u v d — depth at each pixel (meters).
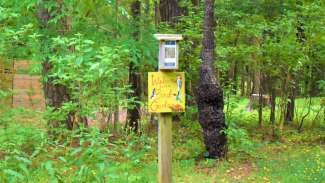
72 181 5.73
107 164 5.82
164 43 6.06
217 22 10.64
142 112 10.31
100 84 5.98
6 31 6.84
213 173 8.19
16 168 5.67
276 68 11.14
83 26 8.51
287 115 13.48
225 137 8.88
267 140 11.03
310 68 12.20
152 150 8.88
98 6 8.63
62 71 6.05
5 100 7.25
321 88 12.12
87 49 6.04
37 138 6.06
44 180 6.20
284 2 10.98
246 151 9.22
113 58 6.02
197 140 9.81
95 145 5.95
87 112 6.05
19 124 6.23
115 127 8.33
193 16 10.55
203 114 8.84
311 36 10.68
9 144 5.77
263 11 11.10
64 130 6.18
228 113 10.14
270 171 8.22
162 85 6.08
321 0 10.79
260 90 12.82
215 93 8.73
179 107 6.12
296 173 8.09
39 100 8.96
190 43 9.99
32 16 8.45
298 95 14.04
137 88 10.25
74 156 6.09
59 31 8.38
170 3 12.30
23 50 7.84
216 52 9.97
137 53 8.41
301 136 11.68
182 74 6.13
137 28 9.09
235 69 12.35
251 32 10.18
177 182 7.71
